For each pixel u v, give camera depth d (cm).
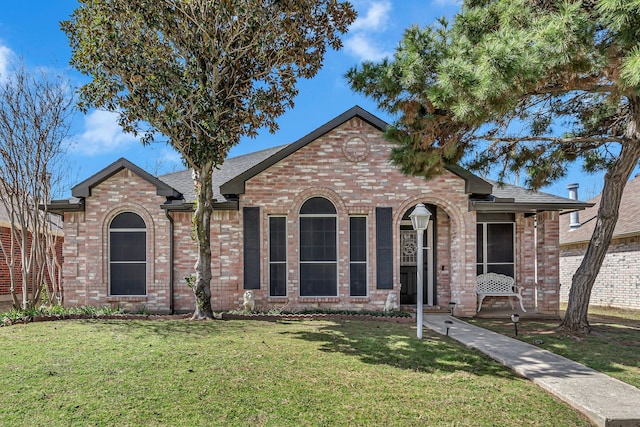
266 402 525
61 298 1459
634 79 500
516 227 1347
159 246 1245
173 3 903
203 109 944
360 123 1252
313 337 852
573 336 905
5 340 806
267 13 928
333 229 1251
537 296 1334
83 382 573
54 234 1559
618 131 1030
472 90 615
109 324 980
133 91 934
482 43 633
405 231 1379
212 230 1229
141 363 655
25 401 511
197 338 827
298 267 1234
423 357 724
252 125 1037
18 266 1677
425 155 857
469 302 1211
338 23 1057
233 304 1216
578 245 1939
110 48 916
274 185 1241
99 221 1241
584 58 609
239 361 672
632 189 1936
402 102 800
